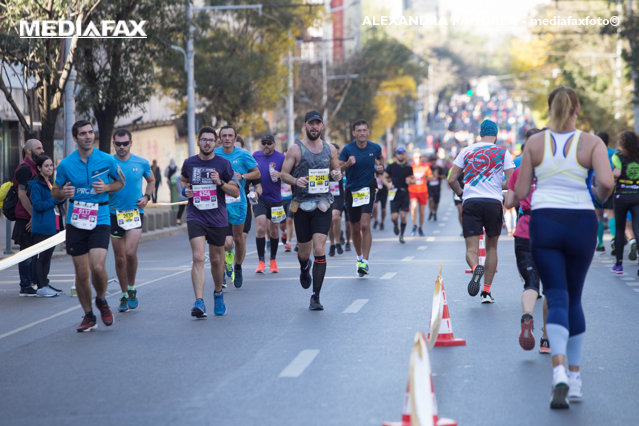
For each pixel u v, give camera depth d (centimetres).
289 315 1577
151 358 1223
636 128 6309
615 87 7956
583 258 955
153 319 1561
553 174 956
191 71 5138
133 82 3762
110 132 3916
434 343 1236
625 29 5988
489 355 1221
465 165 1686
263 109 6631
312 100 9288
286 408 947
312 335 1374
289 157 1606
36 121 5384
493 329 1423
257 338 1355
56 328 1511
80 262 1445
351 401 973
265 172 2281
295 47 7469
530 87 12162
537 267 965
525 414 922
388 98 12450
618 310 1630
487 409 941
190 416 924
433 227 4225
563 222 948
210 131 1543
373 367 1141
